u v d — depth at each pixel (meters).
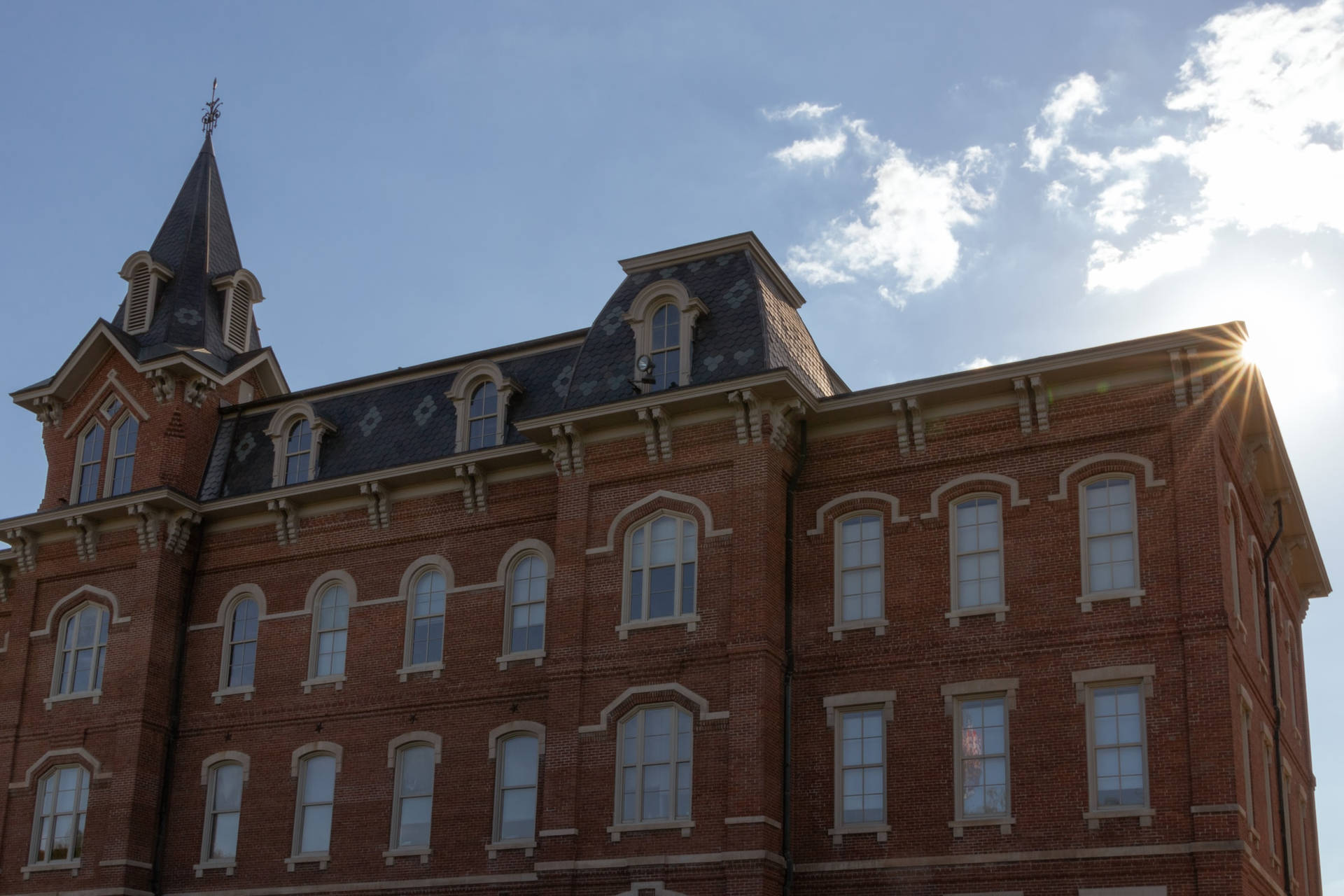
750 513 34.12
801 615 34.50
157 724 40.28
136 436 43.47
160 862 39.44
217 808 39.59
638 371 36.16
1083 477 32.84
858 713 33.38
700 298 36.97
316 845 38.09
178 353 42.84
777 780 32.75
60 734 41.31
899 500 34.50
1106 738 31.03
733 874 31.48
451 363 41.97
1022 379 33.31
